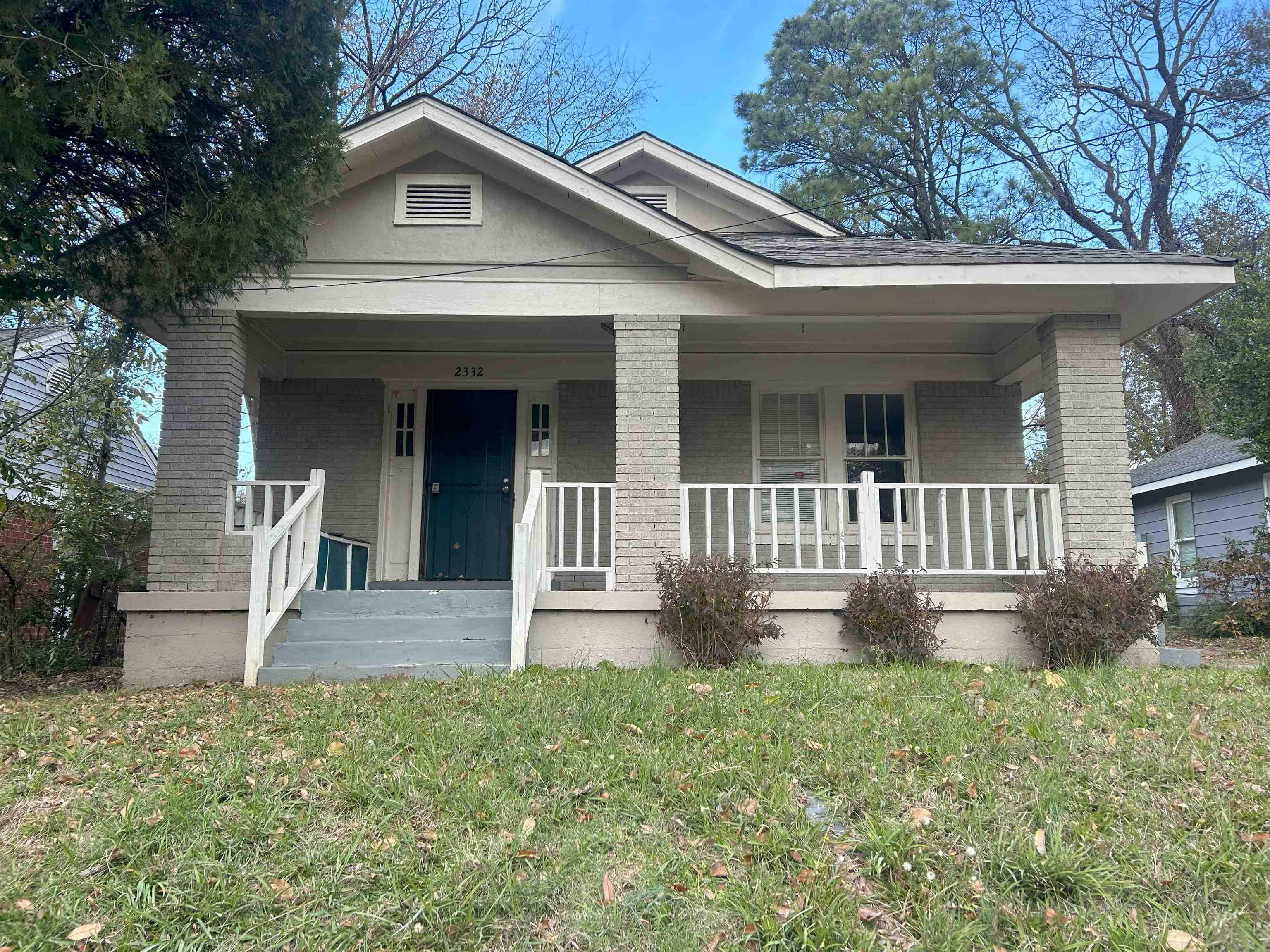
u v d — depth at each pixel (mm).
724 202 12070
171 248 6914
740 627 7254
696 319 8648
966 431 10734
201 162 6973
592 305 8492
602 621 7797
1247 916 3225
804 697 5711
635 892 3459
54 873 3555
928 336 10344
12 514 10781
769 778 4285
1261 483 15570
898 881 3461
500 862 3588
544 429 10922
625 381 8383
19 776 4473
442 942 3164
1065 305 8539
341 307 8406
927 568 8852
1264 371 13023
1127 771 4355
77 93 5883
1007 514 8742
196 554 7957
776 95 26016
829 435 10836
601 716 5156
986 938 3162
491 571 10625
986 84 24500
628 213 8172
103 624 11109
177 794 4078
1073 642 7449
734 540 10406
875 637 7473
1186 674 6734
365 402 10602
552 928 3271
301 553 7992
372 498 10430
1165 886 3404
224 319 8234
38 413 11148
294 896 3410
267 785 4246
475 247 8547
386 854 3680
